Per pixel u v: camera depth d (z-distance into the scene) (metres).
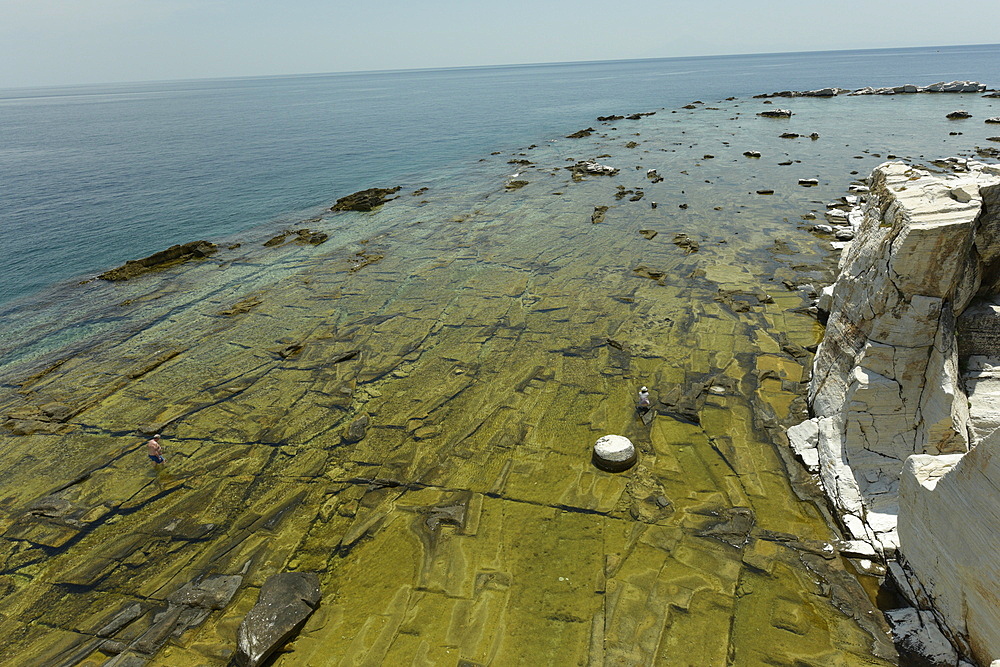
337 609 11.12
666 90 125.94
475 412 17.34
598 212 36.25
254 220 39.84
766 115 70.62
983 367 12.76
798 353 19.12
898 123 59.50
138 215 41.59
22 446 17.06
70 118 131.12
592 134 67.06
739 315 22.08
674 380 18.22
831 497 12.73
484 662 9.94
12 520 14.21
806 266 25.94
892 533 11.46
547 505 13.46
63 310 26.62
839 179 39.62
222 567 12.39
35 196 47.41
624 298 24.28
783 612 10.49
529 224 35.38
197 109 142.75
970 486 8.46
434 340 21.92
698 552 11.88
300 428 17.14
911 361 12.22
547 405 17.47
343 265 30.52
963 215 11.45
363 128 85.50
